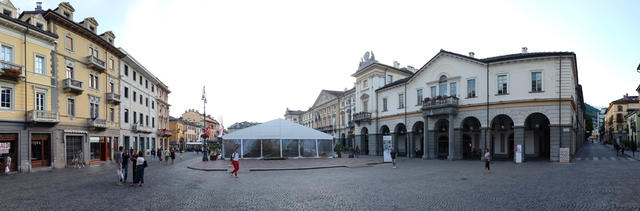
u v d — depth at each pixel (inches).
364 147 1786.4
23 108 922.1
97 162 1219.9
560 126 1012.5
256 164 1044.5
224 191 506.3
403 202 407.8
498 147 1344.7
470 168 848.9
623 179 575.8
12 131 886.4
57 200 432.8
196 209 375.9
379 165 1000.2
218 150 1499.8
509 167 856.9
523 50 1248.8
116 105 1391.5
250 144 1366.9
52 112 984.3
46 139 1000.2
